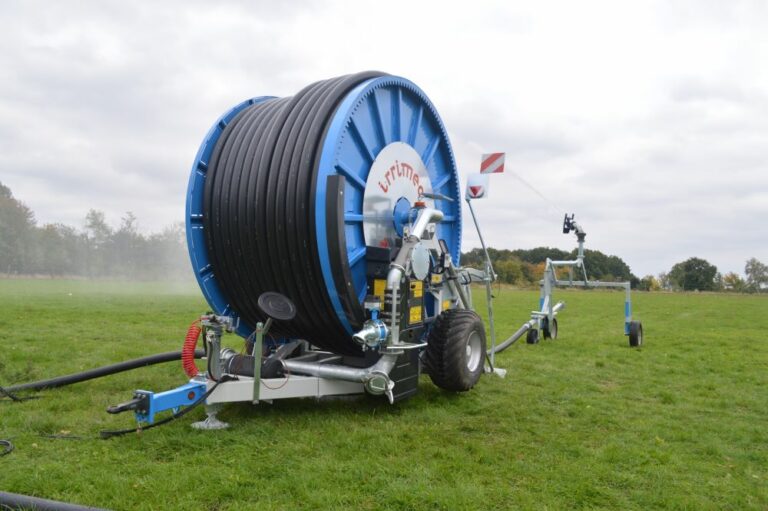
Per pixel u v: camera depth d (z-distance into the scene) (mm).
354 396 6141
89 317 14422
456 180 7406
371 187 5793
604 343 11500
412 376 5699
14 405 5586
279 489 3650
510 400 6320
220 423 4887
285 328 6117
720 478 4168
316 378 5312
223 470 3906
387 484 3758
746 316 19875
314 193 5172
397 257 5488
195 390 4719
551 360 9234
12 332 11047
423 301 5918
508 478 4000
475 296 29938
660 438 5098
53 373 7297
